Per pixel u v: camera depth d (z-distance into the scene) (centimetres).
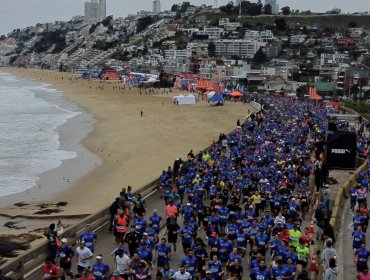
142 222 2219
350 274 2053
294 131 6412
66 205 4138
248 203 2662
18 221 3631
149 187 3412
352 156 3784
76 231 2305
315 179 3503
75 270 2048
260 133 6250
